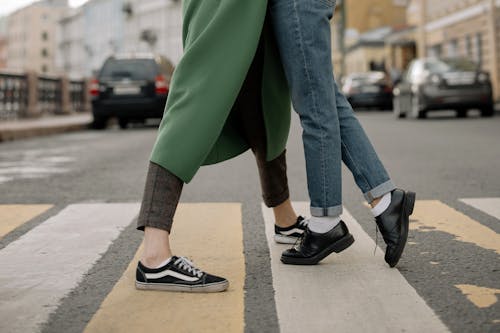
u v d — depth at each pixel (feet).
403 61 135.85
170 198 7.43
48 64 398.42
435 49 105.81
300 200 14.12
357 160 8.11
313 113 7.91
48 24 398.01
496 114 52.85
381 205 8.05
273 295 7.19
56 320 6.49
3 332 6.18
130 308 6.81
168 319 6.47
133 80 48.55
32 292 7.41
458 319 6.35
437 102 48.29
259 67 8.01
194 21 7.53
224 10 7.34
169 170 7.34
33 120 55.36
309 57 7.75
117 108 48.70
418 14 111.04
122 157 25.12
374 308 6.70
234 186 16.38
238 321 6.39
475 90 47.98
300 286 7.49
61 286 7.64
